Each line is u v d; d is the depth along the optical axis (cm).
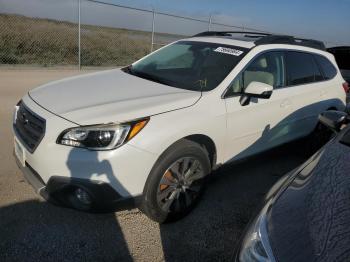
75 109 280
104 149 259
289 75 423
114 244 287
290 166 478
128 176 267
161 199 298
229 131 340
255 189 401
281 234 162
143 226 313
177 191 309
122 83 351
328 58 502
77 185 258
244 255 170
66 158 258
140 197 280
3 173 375
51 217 311
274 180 429
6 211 312
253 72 372
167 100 303
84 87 337
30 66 1091
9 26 1288
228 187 400
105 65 1313
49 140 264
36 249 272
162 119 284
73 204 268
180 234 308
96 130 259
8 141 464
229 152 354
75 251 274
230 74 348
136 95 313
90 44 1423
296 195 188
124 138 262
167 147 284
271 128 399
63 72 1052
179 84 351
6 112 590
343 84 518
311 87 453
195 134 304
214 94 329
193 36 468
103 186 259
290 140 446
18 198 333
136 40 1485
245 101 347
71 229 298
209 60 379
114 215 323
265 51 392
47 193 269
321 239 152
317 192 184
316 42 498
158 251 285
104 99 302
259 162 481
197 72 367
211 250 292
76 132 259
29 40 1291
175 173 301
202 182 329
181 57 405
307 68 456
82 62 1293
